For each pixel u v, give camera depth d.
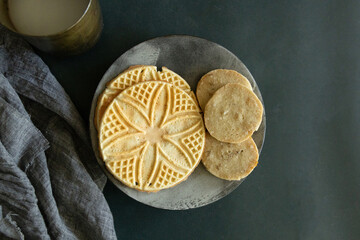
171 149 0.43
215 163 0.44
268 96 0.50
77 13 0.40
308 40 0.51
